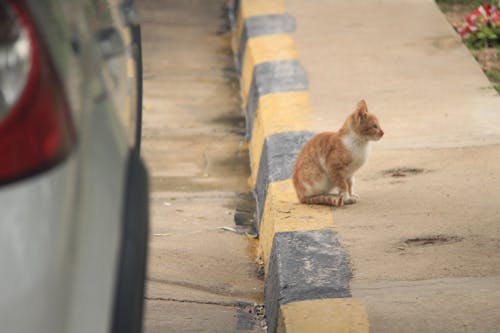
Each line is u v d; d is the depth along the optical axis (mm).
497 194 10508
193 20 20359
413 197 10531
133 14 8859
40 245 4180
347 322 7844
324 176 10383
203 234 11398
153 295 9500
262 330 9031
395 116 12930
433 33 16266
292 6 18062
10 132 4258
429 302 8172
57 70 4668
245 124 15336
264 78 14656
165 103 16125
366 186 10922
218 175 13445
